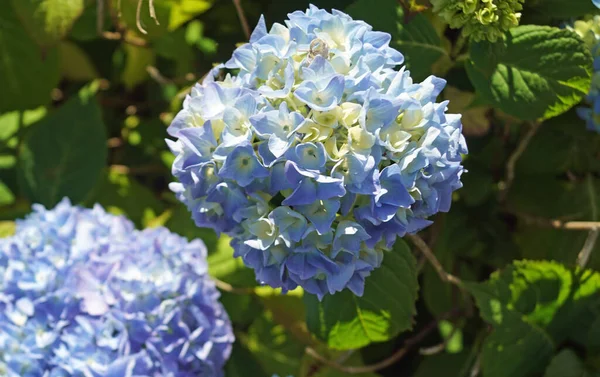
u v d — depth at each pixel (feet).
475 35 2.45
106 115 3.49
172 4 2.75
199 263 2.72
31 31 2.79
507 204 3.02
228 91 2.19
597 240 2.96
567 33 2.48
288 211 2.15
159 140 3.43
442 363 3.12
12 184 3.25
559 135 2.95
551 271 2.74
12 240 2.67
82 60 3.42
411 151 2.15
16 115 3.39
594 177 2.99
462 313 2.97
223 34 3.05
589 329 2.78
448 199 2.25
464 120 2.83
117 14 2.84
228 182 2.17
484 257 2.99
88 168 3.11
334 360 3.03
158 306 2.58
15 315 2.55
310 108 2.15
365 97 2.11
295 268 2.21
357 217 2.18
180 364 2.61
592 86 2.66
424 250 2.67
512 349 2.80
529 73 2.50
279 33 2.26
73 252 2.63
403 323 2.60
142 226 3.25
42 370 2.52
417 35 2.56
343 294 2.59
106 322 2.52
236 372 3.20
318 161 2.11
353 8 2.56
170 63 3.46
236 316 3.20
